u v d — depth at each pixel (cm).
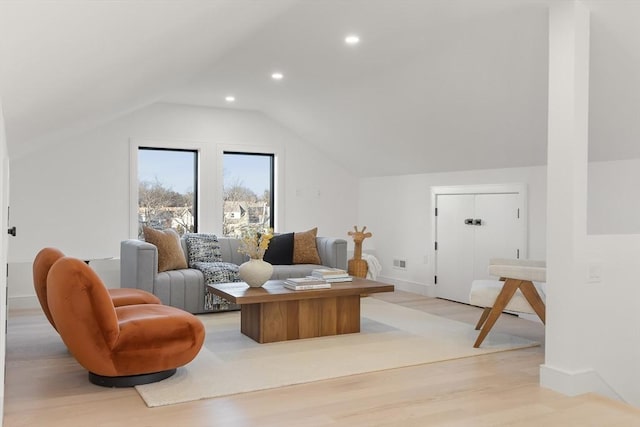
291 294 433
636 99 388
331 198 799
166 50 325
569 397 320
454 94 488
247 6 306
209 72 536
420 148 627
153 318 329
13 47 162
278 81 570
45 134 461
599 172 477
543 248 541
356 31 411
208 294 549
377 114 593
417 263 705
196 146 704
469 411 295
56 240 623
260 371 361
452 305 620
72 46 207
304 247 652
